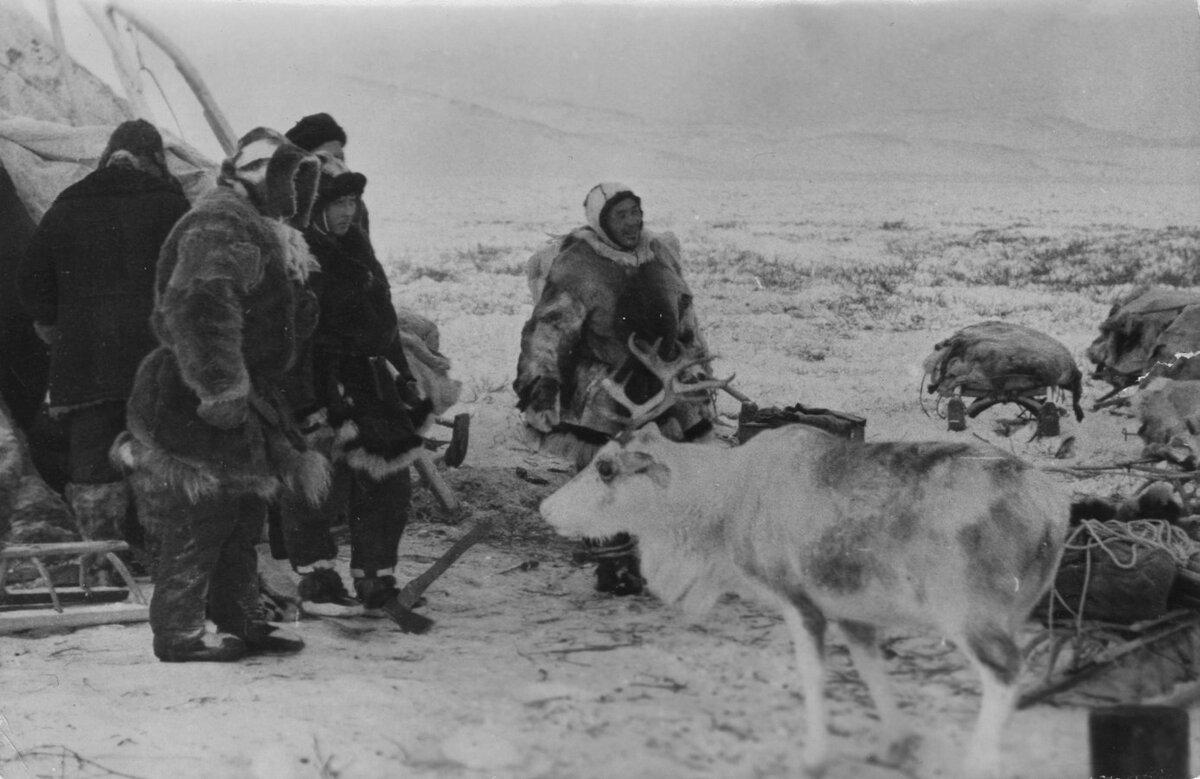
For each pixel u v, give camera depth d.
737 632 6.07
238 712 5.20
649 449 5.24
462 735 4.93
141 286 6.58
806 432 5.00
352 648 6.04
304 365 6.22
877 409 8.36
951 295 8.97
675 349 7.15
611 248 7.05
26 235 7.37
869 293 8.97
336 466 6.34
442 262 9.56
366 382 6.35
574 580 7.15
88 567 6.89
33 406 7.20
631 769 4.70
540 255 7.62
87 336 6.55
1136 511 5.59
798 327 8.94
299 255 5.92
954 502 4.64
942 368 8.41
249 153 5.94
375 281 6.42
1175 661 5.14
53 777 4.68
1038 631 5.36
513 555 7.68
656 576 5.26
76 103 8.33
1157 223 8.91
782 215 9.12
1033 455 7.94
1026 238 8.86
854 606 4.75
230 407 5.58
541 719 5.04
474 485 8.62
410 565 7.45
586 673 5.55
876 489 4.74
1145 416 7.11
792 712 5.07
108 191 6.67
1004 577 4.59
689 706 5.16
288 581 6.69
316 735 4.92
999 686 4.55
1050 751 4.65
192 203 7.96
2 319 7.20
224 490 5.74
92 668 5.75
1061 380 8.18
